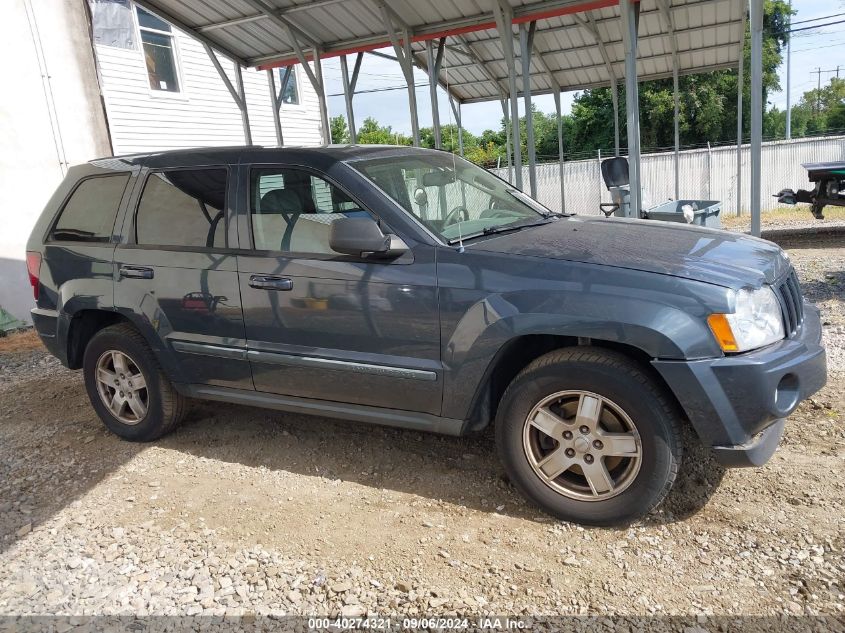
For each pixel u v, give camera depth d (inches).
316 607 107.5
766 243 143.1
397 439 170.4
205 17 420.5
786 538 115.6
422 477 149.4
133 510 144.1
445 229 140.5
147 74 504.1
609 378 117.1
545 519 128.6
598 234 141.6
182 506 144.3
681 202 380.8
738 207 641.0
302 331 146.8
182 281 161.3
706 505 128.1
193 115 551.5
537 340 133.4
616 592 106.0
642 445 116.9
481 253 130.2
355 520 133.2
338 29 435.2
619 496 120.3
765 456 117.7
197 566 120.9
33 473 167.6
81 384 247.8
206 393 167.5
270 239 151.3
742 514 124.0
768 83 1239.5
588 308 117.2
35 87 389.4
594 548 118.1
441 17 403.9
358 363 140.8
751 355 113.0
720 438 113.0
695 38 498.6
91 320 186.9
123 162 179.9
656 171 789.2
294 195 149.9
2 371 280.4
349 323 140.4
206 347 159.9
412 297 132.7
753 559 111.1
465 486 143.8
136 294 168.6
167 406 175.3
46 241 187.6
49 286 185.5
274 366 152.4
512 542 121.6
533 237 139.8
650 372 118.8
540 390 124.3
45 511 146.9
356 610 105.7
